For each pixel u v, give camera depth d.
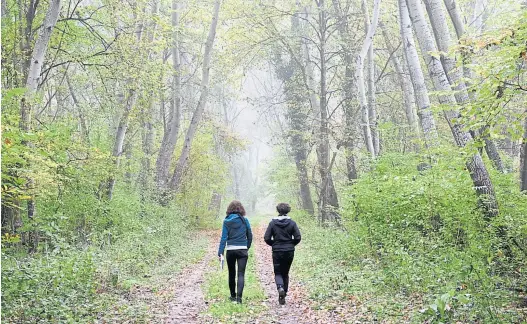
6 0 15.55
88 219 15.64
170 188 26.97
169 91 27.97
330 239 15.71
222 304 8.55
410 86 21.20
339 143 22.98
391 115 26.98
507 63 5.97
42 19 16.08
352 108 23.91
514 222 9.16
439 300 5.40
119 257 11.72
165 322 7.28
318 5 23.72
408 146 20.95
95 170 14.50
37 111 17.20
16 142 7.82
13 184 8.84
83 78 19.39
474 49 6.84
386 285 8.70
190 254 17.28
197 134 33.44
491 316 5.75
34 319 6.57
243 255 8.79
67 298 7.75
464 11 23.31
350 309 7.49
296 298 9.16
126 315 7.44
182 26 25.55
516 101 8.30
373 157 17.22
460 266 7.54
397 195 11.55
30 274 7.89
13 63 14.30
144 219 19.59
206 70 26.27
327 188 24.41
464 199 10.16
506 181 11.36
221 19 27.11
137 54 16.34
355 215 13.59
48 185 10.29
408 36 13.59
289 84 26.92
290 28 26.78
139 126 24.00
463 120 6.98
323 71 24.11
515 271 7.92
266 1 26.02
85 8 16.12
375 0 18.14
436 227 11.02
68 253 9.98
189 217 31.17
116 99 17.94
